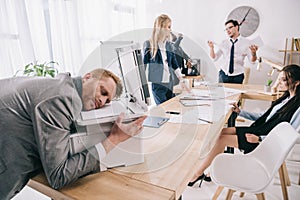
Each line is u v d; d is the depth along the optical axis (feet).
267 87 7.36
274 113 5.79
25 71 7.41
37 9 8.20
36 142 2.51
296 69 5.60
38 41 8.33
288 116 5.47
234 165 4.76
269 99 6.73
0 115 2.67
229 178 4.37
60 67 9.30
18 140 2.69
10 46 7.47
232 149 7.22
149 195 2.26
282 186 5.35
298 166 7.39
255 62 12.27
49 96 2.46
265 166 4.68
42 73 7.63
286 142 4.00
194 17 13.46
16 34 7.64
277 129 4.57
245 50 11.52
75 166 2.36
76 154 2.46
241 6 12.41
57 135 2.33
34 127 2.39
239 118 10.59
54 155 2.31
